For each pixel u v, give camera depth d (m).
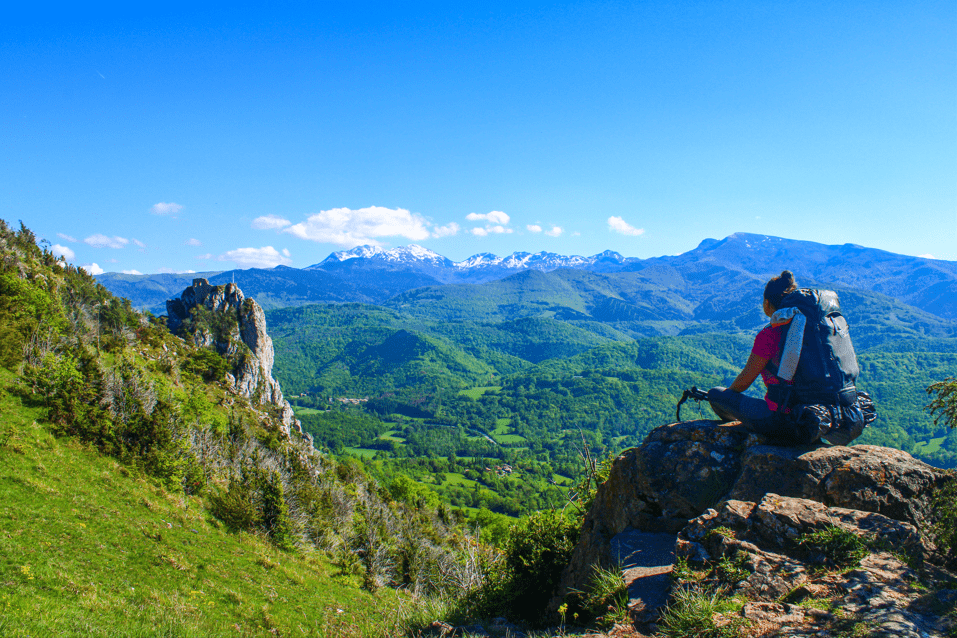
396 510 49.28
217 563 17.75
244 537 21.59
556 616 5.78
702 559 4.31
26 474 16.86
